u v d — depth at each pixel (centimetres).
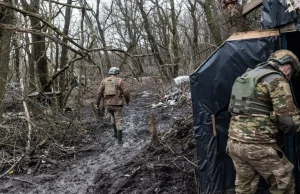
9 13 723
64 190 502
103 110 918
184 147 539
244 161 302
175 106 1023
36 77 838
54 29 582
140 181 469
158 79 1595
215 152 361
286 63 295
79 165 608
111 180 498
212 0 1259
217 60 354
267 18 351
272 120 290
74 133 782
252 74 300
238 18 464
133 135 787
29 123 657
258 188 348
